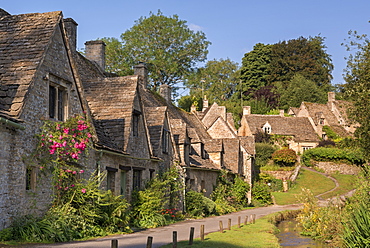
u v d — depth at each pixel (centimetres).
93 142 1677
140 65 3294
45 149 1389
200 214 2811
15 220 1228
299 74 9431
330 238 1961
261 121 7144
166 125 2611
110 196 1664
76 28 2370
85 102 1689
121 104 2017
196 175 3138
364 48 2152
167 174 2477
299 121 7212
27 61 1398
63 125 1455
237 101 9244
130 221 1947
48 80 1442
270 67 9869
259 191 4403
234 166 4244
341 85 2222
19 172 1258
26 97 1297
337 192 4825
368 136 2030
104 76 2572
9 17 1592
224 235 1728
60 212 1379
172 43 5244
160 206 2241
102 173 1641
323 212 2242
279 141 6844
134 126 2084
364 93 1992
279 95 9162
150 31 5209
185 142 2855
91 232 1468
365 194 1936
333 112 7494
